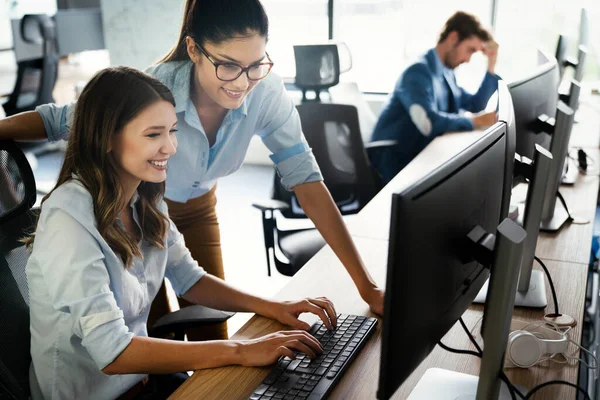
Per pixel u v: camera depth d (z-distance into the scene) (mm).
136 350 1266
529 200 1464
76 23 5285
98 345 1256
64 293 1260
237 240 3992
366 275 1617
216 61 1489
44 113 1553
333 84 3225
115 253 1361
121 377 1449
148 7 5312
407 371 982
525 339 1268
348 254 1669
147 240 1491
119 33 5430
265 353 1279
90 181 1316
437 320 1041
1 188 1426
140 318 1496
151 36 5383
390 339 907
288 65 5129
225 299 1570
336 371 1242
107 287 1291
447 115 3264
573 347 1360
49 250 1269
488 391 1111
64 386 1366
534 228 1485
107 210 1327
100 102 1277
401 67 5109
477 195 1095
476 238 1085
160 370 1274
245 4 1451
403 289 893
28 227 1451
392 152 3320
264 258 3717
